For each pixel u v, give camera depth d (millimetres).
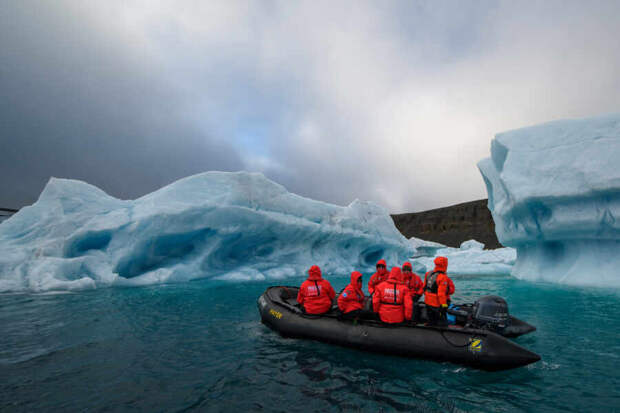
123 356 3400
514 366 2869
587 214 8688
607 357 3264
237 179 12211
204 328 4551
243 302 6574
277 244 13086
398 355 3318
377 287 3688
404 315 3566
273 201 12703
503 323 3688
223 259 12086
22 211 10719
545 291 8281
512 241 12211
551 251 11312
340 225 14352
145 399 2445
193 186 11305
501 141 10430
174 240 10539
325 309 4141
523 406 2297
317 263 13438
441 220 63562
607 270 8969
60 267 8750
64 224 10023
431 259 23953
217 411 2256
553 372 2908
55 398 2467
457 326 3588
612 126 8625
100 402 2398
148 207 10195
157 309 5848
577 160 8758
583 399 2389
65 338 4047
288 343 3865
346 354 3451
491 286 9734
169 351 3564
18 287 8172
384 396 2475
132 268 10102
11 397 2480
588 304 6277
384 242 15867
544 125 9859
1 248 9242
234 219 11023
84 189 11570
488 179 13258
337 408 2283
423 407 2295
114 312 5578
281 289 5602
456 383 2711
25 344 3803
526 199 9266
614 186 7965
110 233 10016
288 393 2531
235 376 2875
